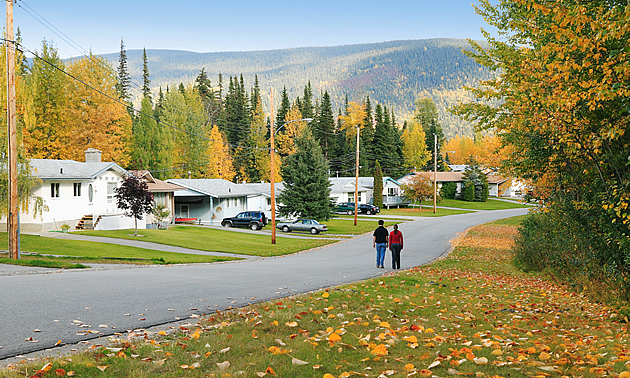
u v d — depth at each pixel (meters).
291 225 44.75
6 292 9.49
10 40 18.20
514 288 13.56
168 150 68.25
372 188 84.62
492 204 93.75
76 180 33.12
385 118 106.19
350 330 7.10
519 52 17.50
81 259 18.81
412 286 12.73
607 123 10.14
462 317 8.59
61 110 50.19
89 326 7.07
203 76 107.88
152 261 19.42
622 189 10.00
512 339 7.04
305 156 46.69
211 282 12.39
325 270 17.25
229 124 98.50
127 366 5.00
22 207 23.86
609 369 5.37
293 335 6.42
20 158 23.33
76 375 4.70
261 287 11.79
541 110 12.74
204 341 6.12
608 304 10.93
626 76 8.29
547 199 17.61
